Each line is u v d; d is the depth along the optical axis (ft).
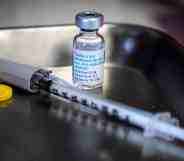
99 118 0.62
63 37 0.85
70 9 0.98
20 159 0.52
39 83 0.69
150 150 0.54
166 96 0.73
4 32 0.82
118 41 0.86
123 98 0.71
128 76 0.80
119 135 0.58
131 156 0.53
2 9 0.95
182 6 1.05
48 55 0.84
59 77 0.75
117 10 1.00
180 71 0.77
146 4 1.05
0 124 0.60
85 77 0.72
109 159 0.53
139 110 0.62
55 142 0.56
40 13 0.95
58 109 0.65
